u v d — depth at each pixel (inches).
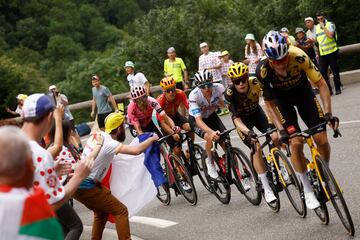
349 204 448.1
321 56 1007.0
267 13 2343.8
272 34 397.4
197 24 1881.2
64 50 4894.2
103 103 1074.7
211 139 532.7
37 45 5162.4
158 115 569.3
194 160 584.1
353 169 544.4
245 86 470.0
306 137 400.5
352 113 803.4
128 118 590.9
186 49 1836.9
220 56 1123.9
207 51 1112.8
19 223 156.2
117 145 390.3
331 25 992.9
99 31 5329.7
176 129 547.8
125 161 435.5
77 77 3501.5
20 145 164.1
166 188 580.1
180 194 611.5
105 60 3353.8
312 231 412.8
